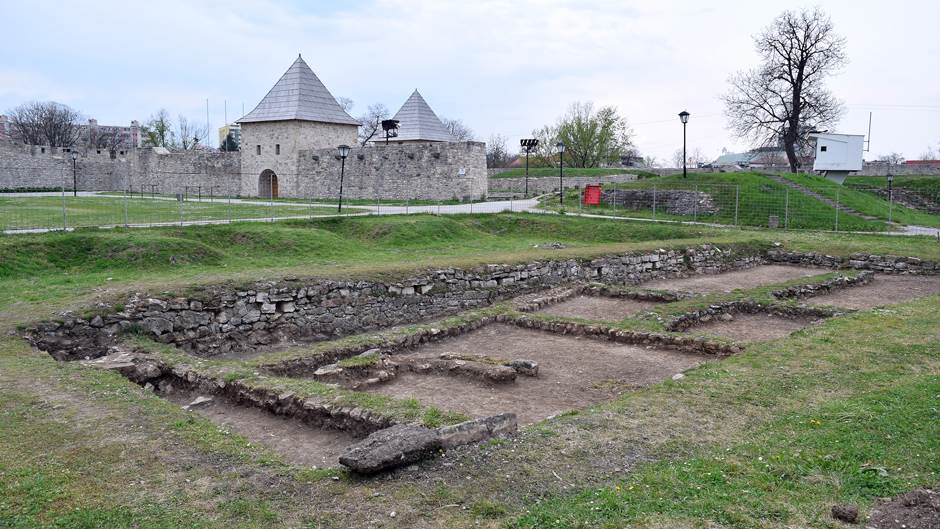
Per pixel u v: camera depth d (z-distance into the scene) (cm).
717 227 2970
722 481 543
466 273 1727
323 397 802
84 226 2152
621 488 534
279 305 1391
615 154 7950
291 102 4888
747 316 1462
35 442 638
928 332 1090
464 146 4184
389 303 1556
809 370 877
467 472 572
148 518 498
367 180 4553
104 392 802
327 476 571
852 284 1848
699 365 952
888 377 834
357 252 2217
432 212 3178
